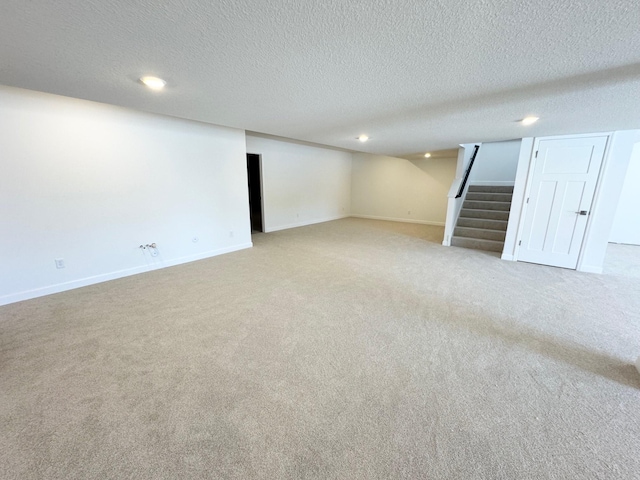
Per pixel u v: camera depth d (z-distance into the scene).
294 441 1.33
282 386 1.68
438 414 1.48
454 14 1.11
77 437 1.34
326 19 1.16
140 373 1.79
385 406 1.53
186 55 1.51
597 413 1.49
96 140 3.13
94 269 3.30
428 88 2.01
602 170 3.63
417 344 2.12
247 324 2.40
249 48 1.42
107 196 3.30
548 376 1.78
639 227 5.46
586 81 1.82
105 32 1.26
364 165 8.89
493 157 7.05
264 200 6.56
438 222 7.86
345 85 1.96
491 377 1.77
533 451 1.28
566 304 2.81
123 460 1.24
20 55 1.50
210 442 1.32
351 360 1.93
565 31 1.22
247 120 3.13
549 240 4.08
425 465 1.22
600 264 3.79
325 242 5.61
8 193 2.67
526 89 2.00
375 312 2.62
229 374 1.78
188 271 3.78
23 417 1.45
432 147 5.45
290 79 1.86
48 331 2.27
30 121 2.70
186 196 4.07
